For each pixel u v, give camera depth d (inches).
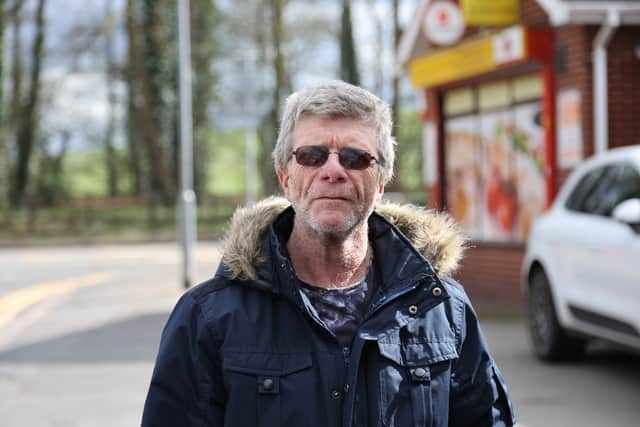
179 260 967.0
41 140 1728.6
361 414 92.9
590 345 391.9
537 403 286.5
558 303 341.1
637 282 285.4
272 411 92.2
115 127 1763.0
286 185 101.7
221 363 94.6
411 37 639.1
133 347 404.5
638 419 265.4
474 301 552.7
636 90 484.1
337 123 96.5
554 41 506.0
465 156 611.8
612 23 468.1
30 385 327.0
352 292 99.6
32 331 464.8
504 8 535.5
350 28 1461.6
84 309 550.9
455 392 99.6
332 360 93.7
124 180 1946.4
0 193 1523.1
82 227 1520.7
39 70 1573.6
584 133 486.6
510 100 561.3
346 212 96.0
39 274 828.0
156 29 1592.0
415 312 97.2
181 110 640.4
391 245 100.8
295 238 100.7
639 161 317.4
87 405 293.9
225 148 1872.5
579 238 326.6
